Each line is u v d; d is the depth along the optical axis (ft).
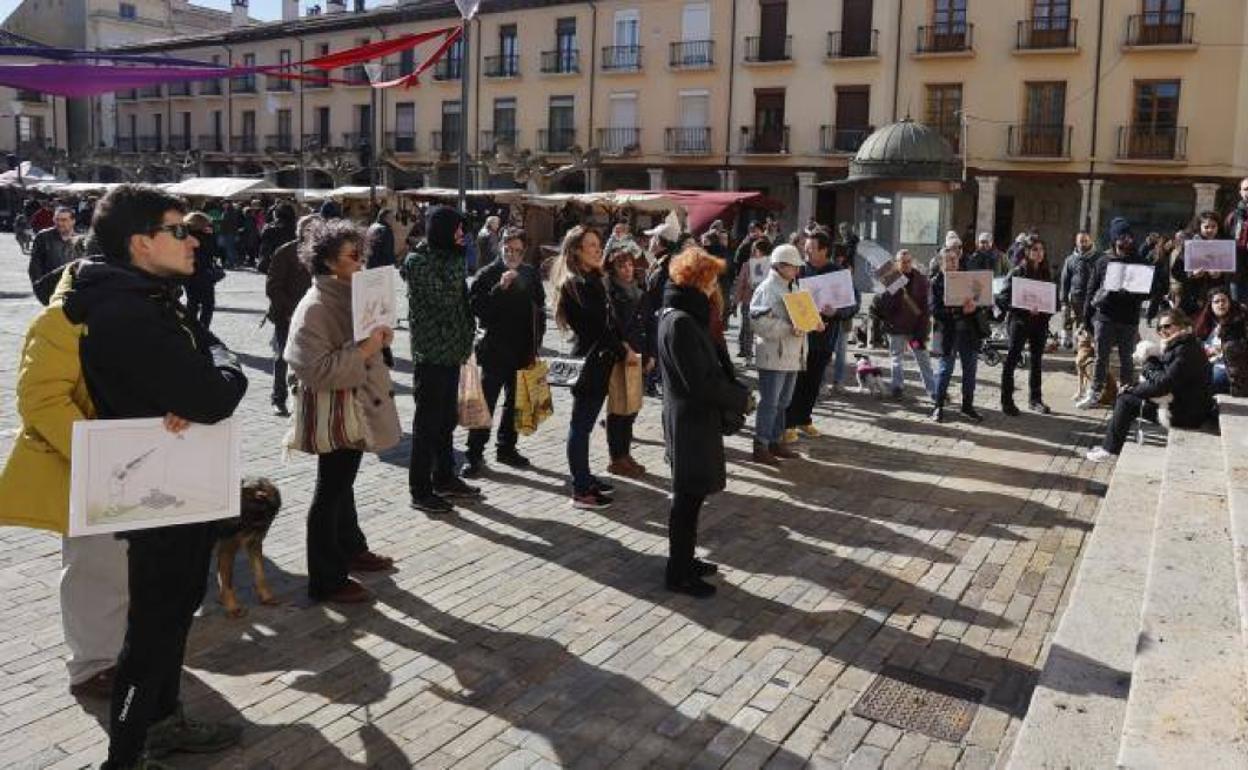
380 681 13.91
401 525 20.29
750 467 25.88
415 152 140.05
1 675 13.65
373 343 15.05
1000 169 100.94
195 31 199.62
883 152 49.32
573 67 125.39
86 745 12.06
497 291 23.62
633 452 27.17
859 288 49.16
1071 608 14.88
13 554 18.02
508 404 24.49
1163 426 29.07
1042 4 98.73
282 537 19.44
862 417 32.73
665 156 118.73
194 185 95.20
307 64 29.04
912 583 18.11
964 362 32.22
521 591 17.21
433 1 143.02
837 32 107.65
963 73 102.47
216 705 13.07
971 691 14.15
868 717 13.38
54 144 186.60
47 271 29.01
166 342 9.82
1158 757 9.35
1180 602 12.74
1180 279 33.86
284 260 29.19
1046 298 32.73
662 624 16.07
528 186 119.34
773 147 112.68
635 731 12.87
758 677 14.39
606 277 22.81
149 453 9.86
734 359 43.65
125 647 10.52
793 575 18.37
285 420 29.35
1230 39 91.66
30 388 10.40
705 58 115.44
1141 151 96.07
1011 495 23.91
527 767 11.98
